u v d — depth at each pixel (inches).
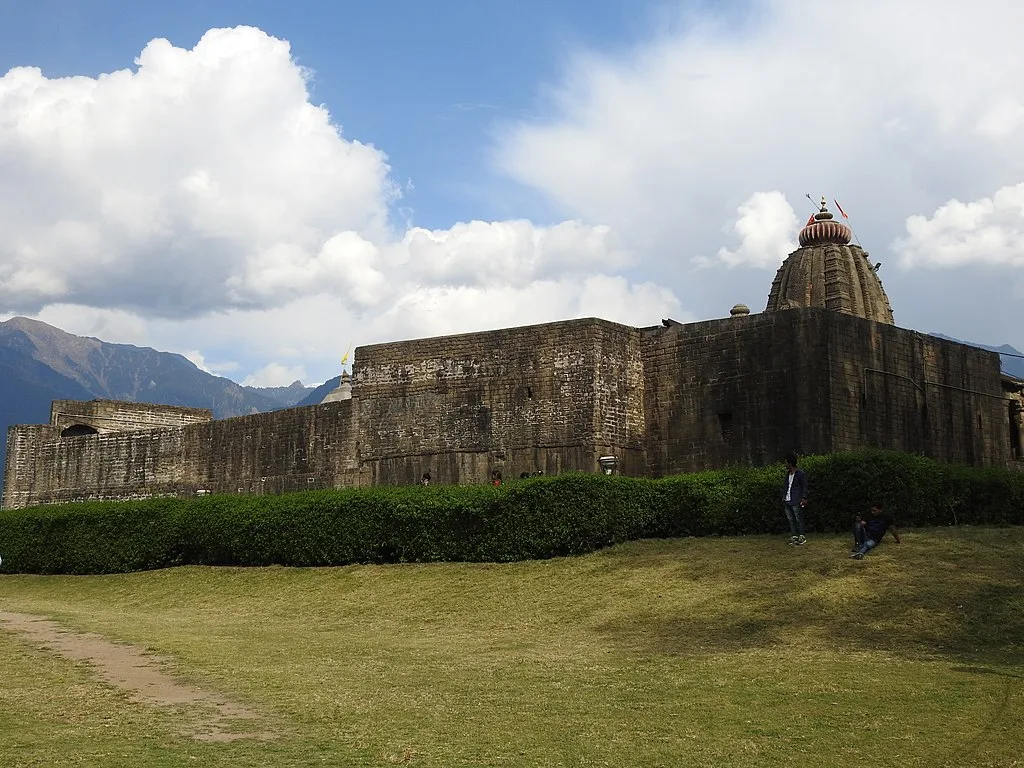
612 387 1507.1
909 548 916.0
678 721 539.8
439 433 1609.3
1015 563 843.4
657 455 1523.1
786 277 1937.7
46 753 487.8
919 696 561.6
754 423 1419.8
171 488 2114.9
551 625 892.0
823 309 1379.2
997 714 521.0
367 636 906.1
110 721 562.6
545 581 1036.5
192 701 615.2
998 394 1641.2
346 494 1293.1
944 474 1059.3
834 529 1040.2
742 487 1106.7
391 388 1670.8
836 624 760.3
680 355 1518.2
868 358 1421.0
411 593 1080.2
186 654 790.5
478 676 679.7
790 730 514.3
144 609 1212.5
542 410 1520.7
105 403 2502.5
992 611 735.7
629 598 924.6
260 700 614.5
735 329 1459.2
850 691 580.1
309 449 1860.2
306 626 991.0
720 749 488.1
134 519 1477.6
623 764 469.4
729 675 637.9
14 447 2439.7
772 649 717.3
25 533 1582.2
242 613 1116.5
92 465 2301.9
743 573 927.0
